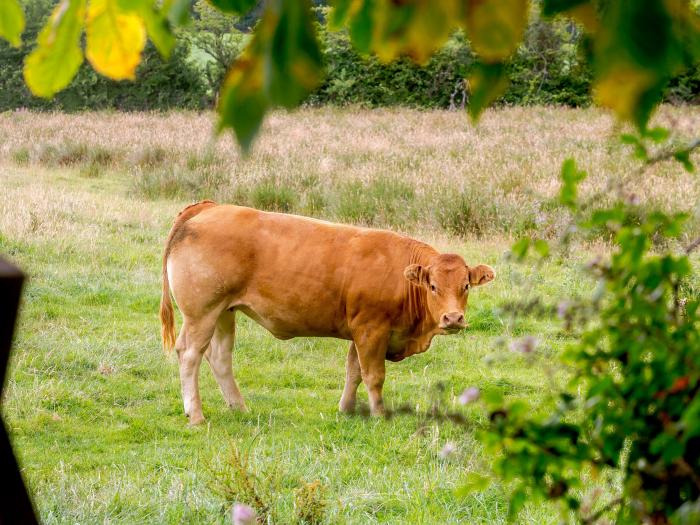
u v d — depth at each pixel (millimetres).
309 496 8836
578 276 18688
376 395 12766
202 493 9516
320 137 43406
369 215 25969
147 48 60094
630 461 3555
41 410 12555
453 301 11820
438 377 14703
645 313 3471
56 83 1718
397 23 1648
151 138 41562
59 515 8906
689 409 3002
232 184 30641
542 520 8578
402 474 10273
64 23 1693
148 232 23844
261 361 15805
